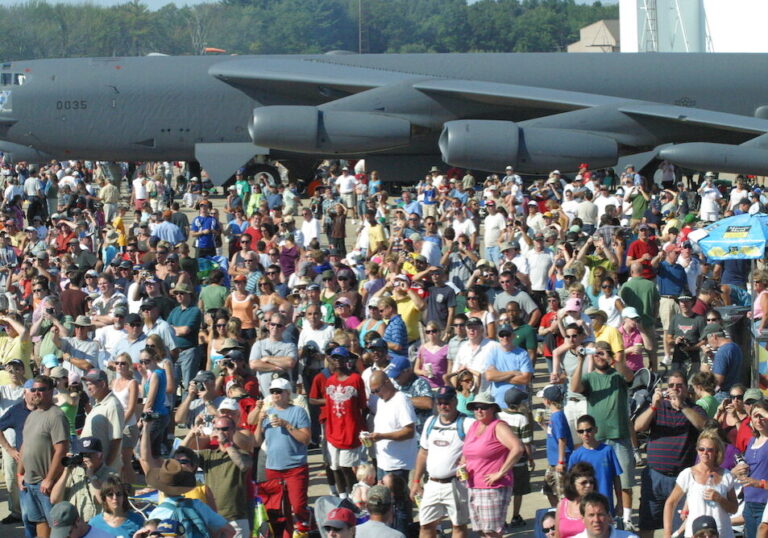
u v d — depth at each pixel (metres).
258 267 20.16
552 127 42.12
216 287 19.06
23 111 41.97
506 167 41.00
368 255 25.34
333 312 18.62
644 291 17.91
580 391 12.62
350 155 44.44
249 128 41.09
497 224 26.31
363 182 38.00
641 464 14.88
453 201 27.16
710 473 10.77
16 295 20.92
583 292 16.16
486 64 44.97
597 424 12.54
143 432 11.97
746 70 45.28
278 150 43.94
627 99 44.69
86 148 42.91
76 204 31.53
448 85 42.16
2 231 25.39
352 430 13.12
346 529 9.43
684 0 75.00
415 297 17.50
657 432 11.91
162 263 20.48
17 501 13.50
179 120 42.81
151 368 13.80
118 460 12.63
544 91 42.84
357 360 14.30
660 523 11.99
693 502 10.80
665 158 40.00
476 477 11.43
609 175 43.94
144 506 11.38
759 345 14.87
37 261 21.55
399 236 24.88
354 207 37.88
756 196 29.89
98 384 12.59
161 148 43.22
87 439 11.42
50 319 15.94
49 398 12.06
